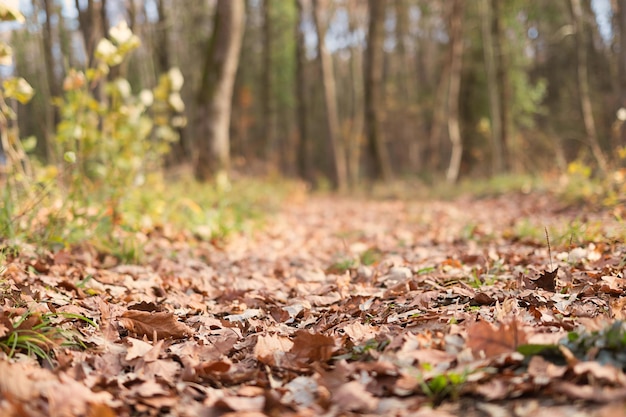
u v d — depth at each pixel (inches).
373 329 116.1
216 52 476.4
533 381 78.6
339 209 524.7
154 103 307.0
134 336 121.0
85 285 159.3
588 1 823.1
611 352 80.4
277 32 1189.7
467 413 74.9
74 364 97.9
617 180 316.8
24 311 115.8
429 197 621.6
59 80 373.7
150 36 717.3
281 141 1614.2
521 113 944.3
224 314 149.1
